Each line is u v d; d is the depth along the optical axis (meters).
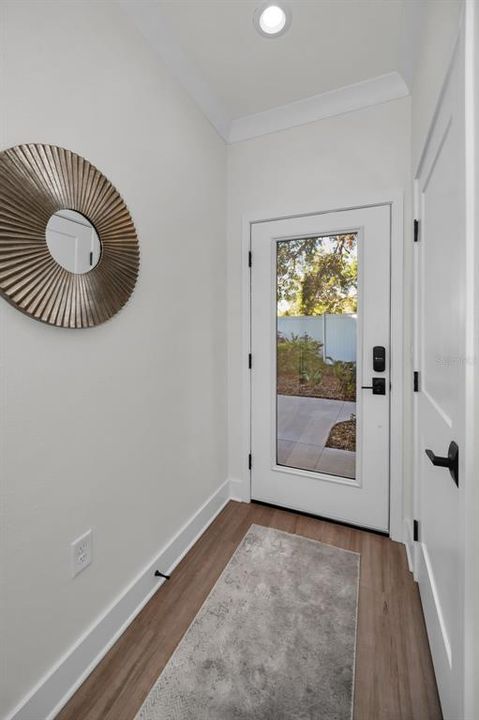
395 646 1.18
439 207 1.05
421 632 1.24
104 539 1.17
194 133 1.70
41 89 0.91
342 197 1.81
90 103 1.07
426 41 1.22
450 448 0.84
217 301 2.00
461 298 0.76
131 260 1.24
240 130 2.02
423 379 1.38
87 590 1.10
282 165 1.96
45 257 0.92
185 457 1.69
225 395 2.14
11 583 0.87
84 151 1.05
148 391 1.40
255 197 2.04
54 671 0.98
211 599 1.39
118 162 1.20
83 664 1.07
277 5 1.29
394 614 1.31
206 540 1.79
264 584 1.47
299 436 2.05
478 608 0.67
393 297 1.73
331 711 0.98
